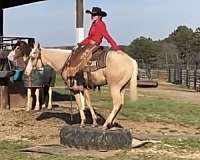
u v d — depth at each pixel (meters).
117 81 9.22
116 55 9.19
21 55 15.47
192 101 21.02
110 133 9.11
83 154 8.72
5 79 15.95
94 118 10.17
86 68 9.55
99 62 9.34
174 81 40.09
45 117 13.70
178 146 9.58
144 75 41.94
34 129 11.81
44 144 9.84
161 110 16.25
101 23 9.63
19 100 16.50
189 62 48.69
